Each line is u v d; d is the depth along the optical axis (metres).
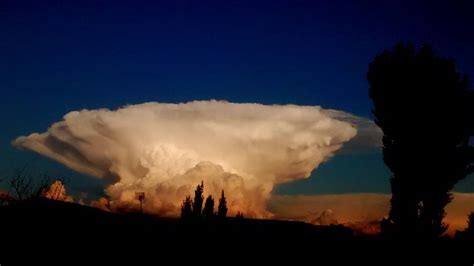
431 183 24.73
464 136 25.16
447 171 24.61
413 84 25.33
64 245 22.64
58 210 25.31
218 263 31.12
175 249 31.91
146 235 32.50
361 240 28.89
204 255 32.62
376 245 26.28
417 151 24.95
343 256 28.17
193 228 39.53
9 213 22.09
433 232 24.38
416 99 25.14
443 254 23.50
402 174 25.33
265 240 36.03
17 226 21.56
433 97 24.89
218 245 34.81
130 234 30.73
